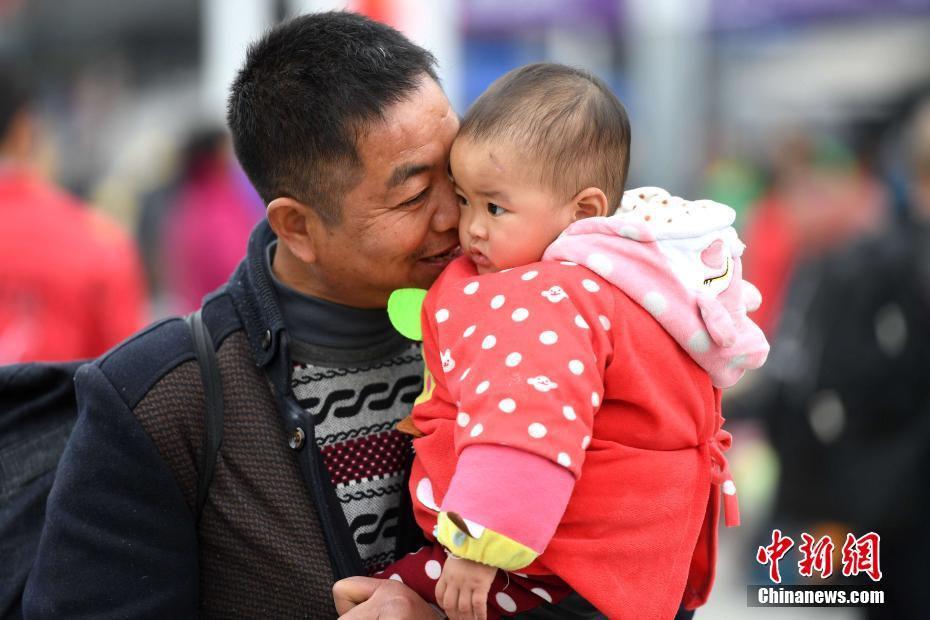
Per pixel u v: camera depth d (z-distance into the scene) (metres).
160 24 17.09
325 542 3.28
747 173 14.45
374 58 3.22
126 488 3.20
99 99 17.19
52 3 17.20
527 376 2.84
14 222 6.05
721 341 3.04
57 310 6.12
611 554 2.99
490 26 15.79
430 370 3.22
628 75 15.89
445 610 2.94
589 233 3.12
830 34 15.73
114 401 3.21
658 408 3.02
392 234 3.27
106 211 13.62
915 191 6.90
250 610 3.32
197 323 3.39
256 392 3.32
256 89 3.34
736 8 15.39
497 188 3.17
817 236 9.88
